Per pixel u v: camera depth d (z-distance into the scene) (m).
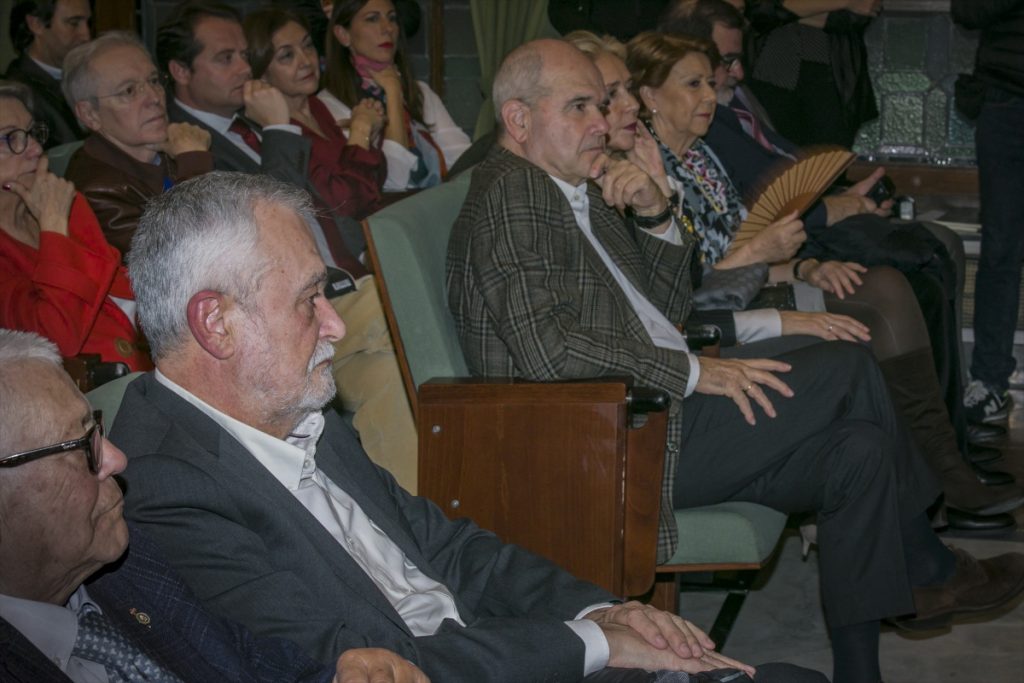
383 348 2.72
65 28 3.77
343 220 3.27
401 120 3.86
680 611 2.79
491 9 4.19
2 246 2.36
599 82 2.37
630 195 2.52
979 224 4.62
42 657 1.10
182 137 2.97
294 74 3.51
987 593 2.41
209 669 1.30
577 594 1.71
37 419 1.17
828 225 3.52
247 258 1.43
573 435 2.06
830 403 2.26
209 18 3.25
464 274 2.26
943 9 5.22
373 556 1.64
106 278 2.39
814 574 3.04
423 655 1.45
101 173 2.74
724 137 3.35
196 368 1.47
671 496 2.24
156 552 1.35
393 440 2.67
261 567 1.42
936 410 3.01
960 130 5.30
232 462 1.46
